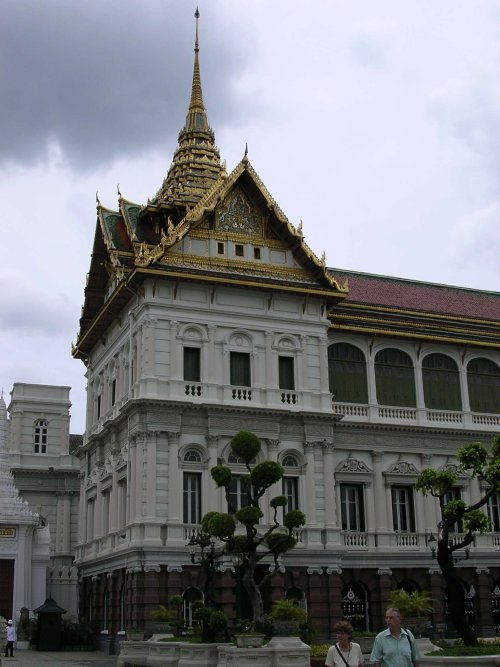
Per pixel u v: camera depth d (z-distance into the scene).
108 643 48.44
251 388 49.59
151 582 44.28
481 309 64.56
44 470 78.12
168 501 45.97
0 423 60.00
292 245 52.91
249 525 33.25
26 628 52.75
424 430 54.97
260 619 32.78
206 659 32.81
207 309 49.69
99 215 56.44
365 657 33.59
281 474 33.94
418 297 63.09
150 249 51.94
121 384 52.44
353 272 64.19
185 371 48.81
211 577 36.22
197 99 62.47
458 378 58.16
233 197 52.44
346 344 55.19
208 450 47.53
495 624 53.56
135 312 50.06
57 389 83.25
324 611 47.59
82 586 57.66
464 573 53.34
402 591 42.00
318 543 48.53
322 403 51.09
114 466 51.62
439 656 27.56
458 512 34.19
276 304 51.66
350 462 52.69
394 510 53.62
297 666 30.39
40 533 58.47
